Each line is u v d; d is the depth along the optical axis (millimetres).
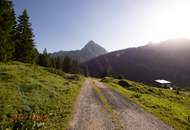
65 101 23094
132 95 38562
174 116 23078
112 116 19328
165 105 32594
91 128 14992
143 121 18688
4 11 40406
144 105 28344
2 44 41000
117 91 42844
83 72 161375
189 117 24500
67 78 56281
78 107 21422
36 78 33594
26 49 60438
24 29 60656
